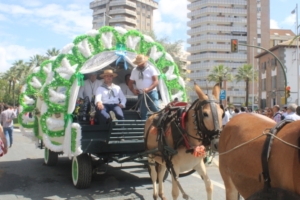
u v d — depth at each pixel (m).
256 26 77.31
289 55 44.59
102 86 7.46
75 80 7.20
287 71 44.44
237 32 78.44
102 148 7.12
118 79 9.39
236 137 3.99
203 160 5.77
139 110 7.88
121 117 7.38
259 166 3.46
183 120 5.39
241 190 3.83
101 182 8.21
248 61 77.25
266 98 49.62
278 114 11.68
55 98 7.36
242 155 3.73
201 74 78.94
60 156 12.55
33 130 9.95
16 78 71.25
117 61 7.79
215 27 78.38
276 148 3.29
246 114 4.32
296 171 3.03
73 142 6.86
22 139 18.70
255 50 76.56
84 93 8.35
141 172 9.44
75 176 7.62
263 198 3.34
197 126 5.03
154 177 6.70
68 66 7.30
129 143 7.24
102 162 7.58
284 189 3.12
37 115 9.82
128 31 7.95
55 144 7.65
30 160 11.62
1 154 6.46
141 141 7.33
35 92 9.61
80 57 7.30
